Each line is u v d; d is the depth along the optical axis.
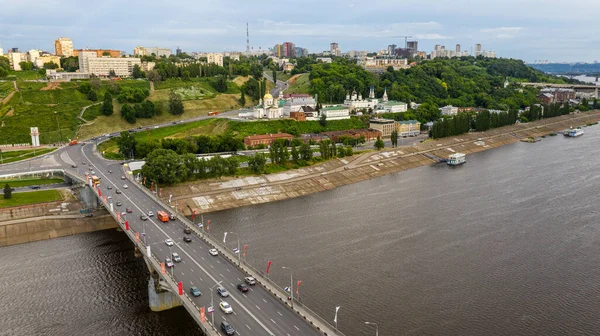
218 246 157.12
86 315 142.00
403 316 135.25
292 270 163.12
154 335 132.00
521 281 156.25
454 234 199.50
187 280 132.12
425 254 178.25
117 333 133.00
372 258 174.25
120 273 170.75
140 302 149.88
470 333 127.38
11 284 162.00
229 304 119.06
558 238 193.75
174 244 160.25
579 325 131.12
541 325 131.12
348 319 132.88
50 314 142.38
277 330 106.88
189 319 140.62
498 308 139.75
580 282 155.38
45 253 191.75
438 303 142.38
